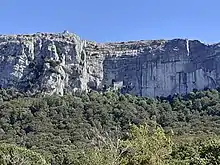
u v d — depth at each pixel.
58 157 83.06
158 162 38.84
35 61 178.62
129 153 38.59
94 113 138.62
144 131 39.81
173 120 141.00
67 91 175.12
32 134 121.81
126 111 139.00
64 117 136.00
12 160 63.59
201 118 141.25
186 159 50.47
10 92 162.00
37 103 140.88
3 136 118.12
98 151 39.53
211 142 51.66
